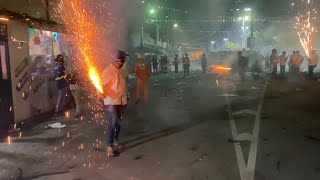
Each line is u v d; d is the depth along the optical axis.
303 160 5.84
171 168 5.57
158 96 14.90
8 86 8.73
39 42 10.74
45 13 11.45
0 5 9.05
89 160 6.05
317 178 5.06
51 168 5.66
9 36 8.74
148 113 10.52
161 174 5.31
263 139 7.21
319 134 7.52
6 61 8.70
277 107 11.18
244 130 8.05
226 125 8.62
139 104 12.45
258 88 17.36
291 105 11.54
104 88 6.20
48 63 11.30
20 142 7.29
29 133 8.10
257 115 9.83
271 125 8.50
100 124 9.00
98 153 6.46
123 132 8.02
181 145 6.88
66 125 8.92
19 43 9.21
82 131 8.23
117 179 5.14
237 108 11.15
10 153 6.50
